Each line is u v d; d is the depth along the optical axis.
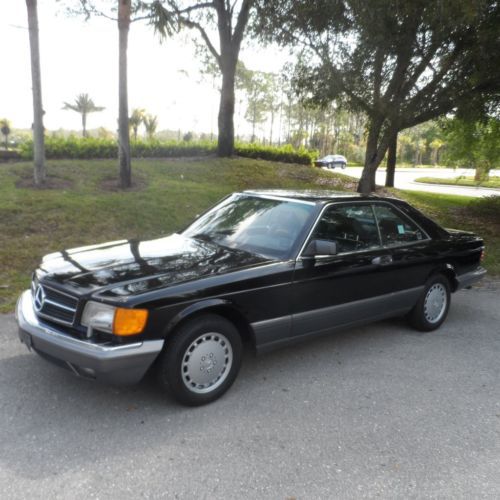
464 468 3.00
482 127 15.79
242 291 3.68
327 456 3.05
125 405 3.55
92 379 3.23
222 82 17.88
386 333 5.36
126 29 10.76
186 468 2.86
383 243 4.87
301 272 4.04
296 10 11.05
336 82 11.34
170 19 12.19
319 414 3.56
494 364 4.63
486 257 9.71
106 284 3.36
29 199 9.31
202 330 3.49
